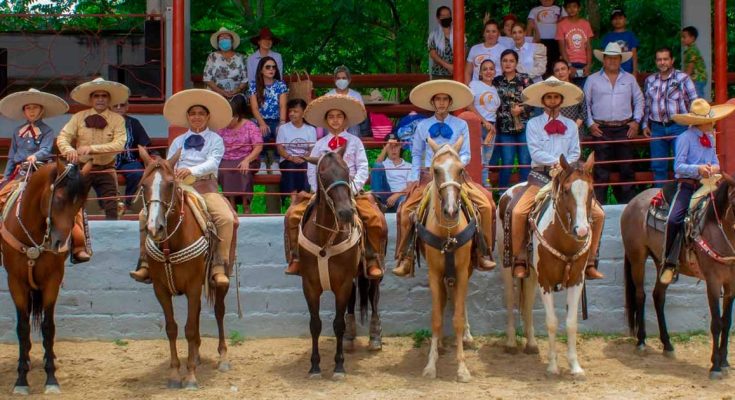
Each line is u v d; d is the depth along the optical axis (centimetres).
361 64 2245
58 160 955
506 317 1239
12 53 1647
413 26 2312
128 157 1327
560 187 1005
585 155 1731
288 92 1478
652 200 1139
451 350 1166
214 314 1198
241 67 1509
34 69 1581
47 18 1838
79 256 1041
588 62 1541
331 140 1112
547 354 1148
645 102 1401
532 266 1088
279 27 2227
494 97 1371
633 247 1161
